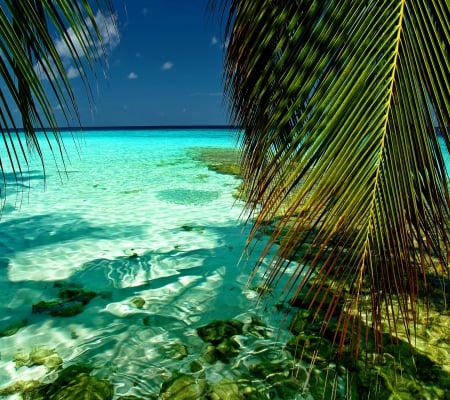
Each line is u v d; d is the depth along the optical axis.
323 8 1.31
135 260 5.51
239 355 3.28
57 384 2.90
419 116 1.13
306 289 4.33
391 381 2.82
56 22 1.28
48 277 4.88
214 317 3.94
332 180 1.24
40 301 4.25
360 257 1.30
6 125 1.15
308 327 3.61
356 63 1.19
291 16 1.49
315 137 1.28
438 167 1.17
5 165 16.47
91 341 3.51
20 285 4.63
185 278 4.91
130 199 9.62
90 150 25.70
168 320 3.88
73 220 7.58
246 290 4.54
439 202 1.20
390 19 1.14
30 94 1.39
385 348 3.16
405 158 1.16
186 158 20.17
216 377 3.01
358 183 1.20
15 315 3.94
